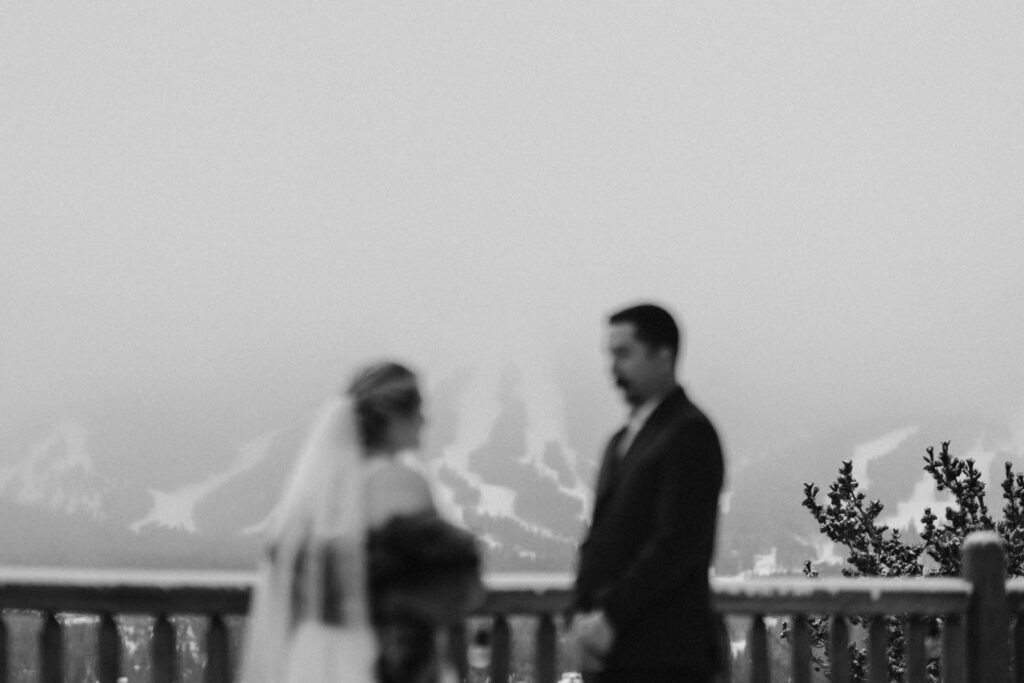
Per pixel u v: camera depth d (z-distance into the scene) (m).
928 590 4.91
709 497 3.58
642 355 3.78
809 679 4.80
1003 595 4.98
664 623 3.60
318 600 3.29
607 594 3.52
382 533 3.28
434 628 3.28
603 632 3.51
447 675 3.34
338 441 3.40
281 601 3.35
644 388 3.79
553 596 4.50
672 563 3.49
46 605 4.32
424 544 3.26
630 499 3.67
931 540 12.67
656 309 3.81
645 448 3.70
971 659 4.98
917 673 4.95
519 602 4.49
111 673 4.37
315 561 3.30
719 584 4.74
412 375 3.51
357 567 3.26
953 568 12.44
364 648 3.24
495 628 4.54
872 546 12.98
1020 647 5.09
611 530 3.71
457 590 3.27
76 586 4.31
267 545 3.44
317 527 3.32
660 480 3.62
